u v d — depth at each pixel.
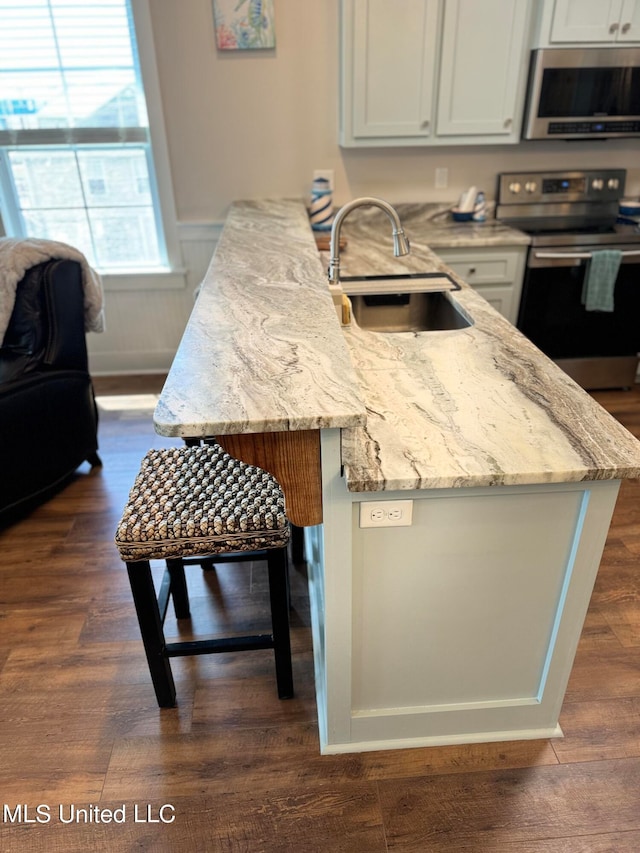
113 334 3.65
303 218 2.81
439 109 2.98
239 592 2.07
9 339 2.40
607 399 3.29
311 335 1.35
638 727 1.60
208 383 1.13
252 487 1.55
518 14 2.79
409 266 2.46
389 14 2.76
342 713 1.49
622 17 2.75
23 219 3.41
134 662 1.81
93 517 2.45
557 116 2.96
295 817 1.41
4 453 2.25
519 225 3.33
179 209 3.38
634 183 3.47
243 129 3.21
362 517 1.21
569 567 1.31
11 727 1.63
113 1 2.90
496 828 1.38
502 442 1.18
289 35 3.01
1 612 2.00
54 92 3.09
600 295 2.99
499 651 1.44
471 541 1.27
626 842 1.35
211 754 1.55
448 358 1.58
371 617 1.36
